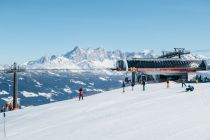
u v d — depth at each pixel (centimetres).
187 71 8325
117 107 3778
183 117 2761
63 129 2994
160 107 3416
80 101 4775
